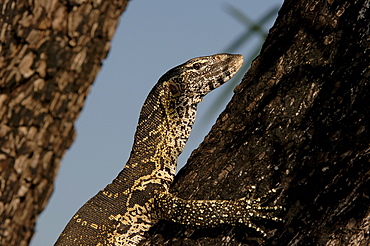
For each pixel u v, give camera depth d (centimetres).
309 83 1037
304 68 1059
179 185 1149
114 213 1230
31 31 555
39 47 553
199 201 1060
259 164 1020
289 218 924
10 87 556
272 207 962
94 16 556
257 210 976
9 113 554
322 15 1080
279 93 1066
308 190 924
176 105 1377
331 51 1038
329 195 881
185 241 1051
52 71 551
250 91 1123
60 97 555
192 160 1150
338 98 981
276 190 973
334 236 830
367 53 982
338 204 854
